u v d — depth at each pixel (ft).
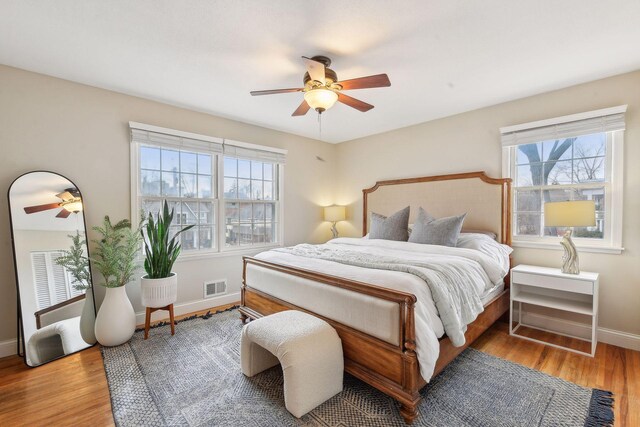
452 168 11.93
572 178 9.41
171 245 9.61
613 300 8.57
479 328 7.70
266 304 8.91
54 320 8.04
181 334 9.17
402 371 5.39
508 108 10.47
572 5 5.57
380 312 5.73
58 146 8.65
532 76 8.54
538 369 7.16
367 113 11.68
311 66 6.17
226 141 12.00
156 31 6.42
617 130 8.37
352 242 11.31
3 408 5.79
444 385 6.48
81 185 9.02
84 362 7.58
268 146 13.56
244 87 9.32
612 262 8.59
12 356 7.86
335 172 16.65
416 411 5.32
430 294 6.04
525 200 10.37
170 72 8.33
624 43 6.85
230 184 12.59
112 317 8.33
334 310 6.66
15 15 5.85
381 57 7.48
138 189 10.18
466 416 5.51
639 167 8.18
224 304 12.13
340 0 5.43
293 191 14.74
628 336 8.28
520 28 6.29
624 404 5.86
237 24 6.16
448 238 9.62
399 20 6.02
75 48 7.10
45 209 8.26
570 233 8.61
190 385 6.50
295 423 5.33
